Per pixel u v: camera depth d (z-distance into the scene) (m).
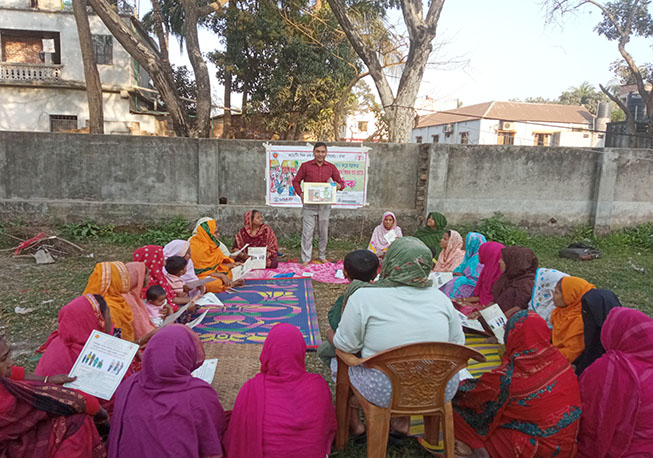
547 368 2.66
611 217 9.97
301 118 18.69
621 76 18.28
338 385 2.91
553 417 2.61
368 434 2.58
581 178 9.86
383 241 7.62
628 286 6.77
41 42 19.39
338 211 9.70
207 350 4.14
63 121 18.72
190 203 9.62
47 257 7.33
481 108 32.50
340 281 6.72
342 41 17.64
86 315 2.86
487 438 2.88
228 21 17.58
